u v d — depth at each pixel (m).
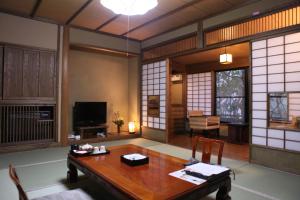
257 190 2.51
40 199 1.58
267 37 3.44
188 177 1.77
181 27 4.91
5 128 4.20
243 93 6.17
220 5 3.86
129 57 6.66
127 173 1.88
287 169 3.21
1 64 4.11
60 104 4.80
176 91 7.57
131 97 6.59
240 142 5.38
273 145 3.40
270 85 3.42
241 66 6.12
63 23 4.80
